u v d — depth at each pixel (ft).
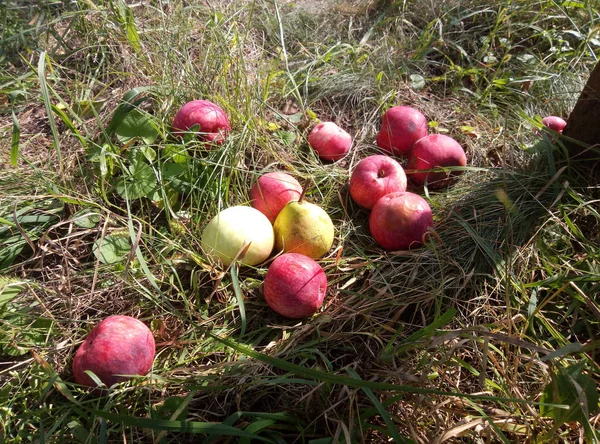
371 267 1.63
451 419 1.26
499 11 2.68
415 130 2.00
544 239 1.67
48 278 1.63
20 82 2.18
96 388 1.22
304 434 1.23
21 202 1.76
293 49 2.71
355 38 2.83
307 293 1.44
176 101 2.07
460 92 2.49
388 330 1.48
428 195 1.86
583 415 1.07
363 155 2.14
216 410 1.32
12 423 1.27
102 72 2.34
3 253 1.64
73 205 1.78
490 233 1.67
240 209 1.60
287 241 1.62
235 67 2.26
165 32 2.33
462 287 1.52
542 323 1.45
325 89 2.43
